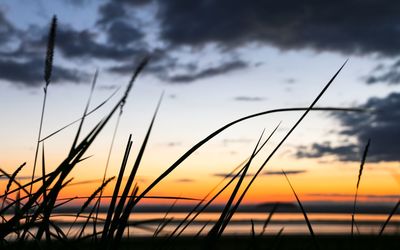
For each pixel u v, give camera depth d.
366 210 55.75
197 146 1.42
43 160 1.72
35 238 1.42
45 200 1.38
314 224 36.62
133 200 1.41
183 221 1.56
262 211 55.03
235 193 1.43
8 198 1.74
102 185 1.66
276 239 1.77
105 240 1.37
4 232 1.29
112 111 1.26
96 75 1.43
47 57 1.78
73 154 1.31
